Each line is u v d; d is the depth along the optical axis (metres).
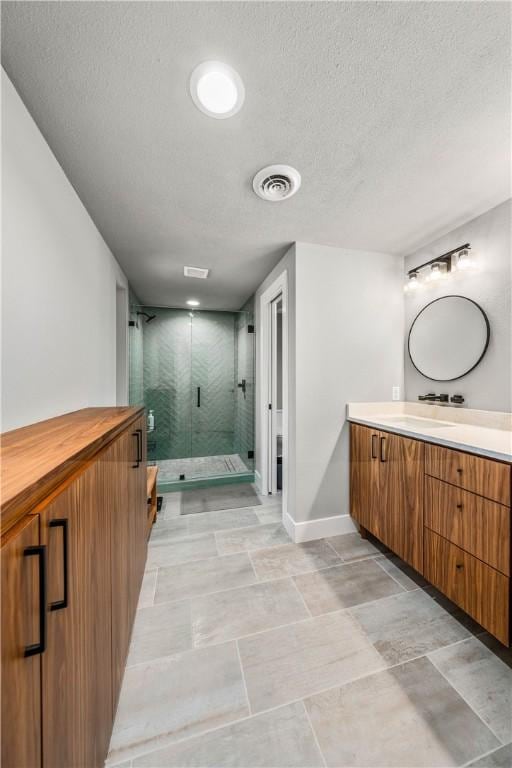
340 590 1.59
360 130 1.13
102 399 1.97
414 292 2.25
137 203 1.60
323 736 0.93
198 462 3.99
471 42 0.83
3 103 0.88
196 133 1.14
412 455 1.63
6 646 0.40
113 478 0.97
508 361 1.65
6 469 0.54
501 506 1.16
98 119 1.06
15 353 0.94
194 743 0.91
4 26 0.78
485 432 1.59
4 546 0.41
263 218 1.76
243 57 0.86
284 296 2.27
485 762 0.87
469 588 1.29
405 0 0.74
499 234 1.67
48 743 0.51
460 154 1.27
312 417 2.13
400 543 1.71
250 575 1.72
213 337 4.18
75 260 1.47
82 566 0.69
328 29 0.80
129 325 3.01
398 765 0.86
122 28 0.79
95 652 0.77
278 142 1.19
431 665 1.17
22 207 0.98
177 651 1.23
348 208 1.67
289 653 1.22
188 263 2.46
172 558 1.89
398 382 2.33
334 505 2.19
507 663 1.18
